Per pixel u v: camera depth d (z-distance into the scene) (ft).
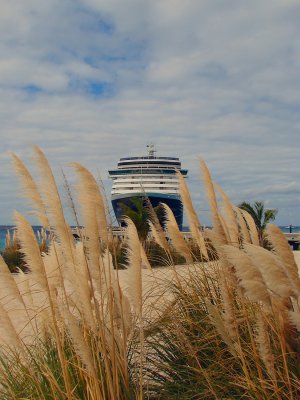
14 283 13.01
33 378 12.39
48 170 12.42
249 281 9.92
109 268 12.23
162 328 15.49
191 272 17.44
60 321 13.64
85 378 11.46
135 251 11.74
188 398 12.68
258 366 11.25
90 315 11.57
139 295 11.71
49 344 14.70
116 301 12.63
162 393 13.16
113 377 11.39
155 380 13.85
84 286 11.56
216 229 13.60
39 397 12.07
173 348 14.94
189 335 15.12
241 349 11.85
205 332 14.42
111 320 11.67
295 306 10.98
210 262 17.37
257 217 64.80
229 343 11.37
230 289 12.19
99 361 11.61
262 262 9.86
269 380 11.14
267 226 10.49
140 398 11.40
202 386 12.92
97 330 11.90
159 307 16.81
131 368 13.64
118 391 11.25
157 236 18.01
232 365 12.82
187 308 15.78
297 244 118.32
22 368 13.34
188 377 13.35
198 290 16.70
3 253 61.98
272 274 9.86
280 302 10.82
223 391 12.21
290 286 9.93
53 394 11.66
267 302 10.01
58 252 13.88
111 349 11.66
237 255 10.00
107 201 12.33
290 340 11.17
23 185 12.74
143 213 61.98
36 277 12.24
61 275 13.08
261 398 10.96
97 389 11.08
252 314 13.24
